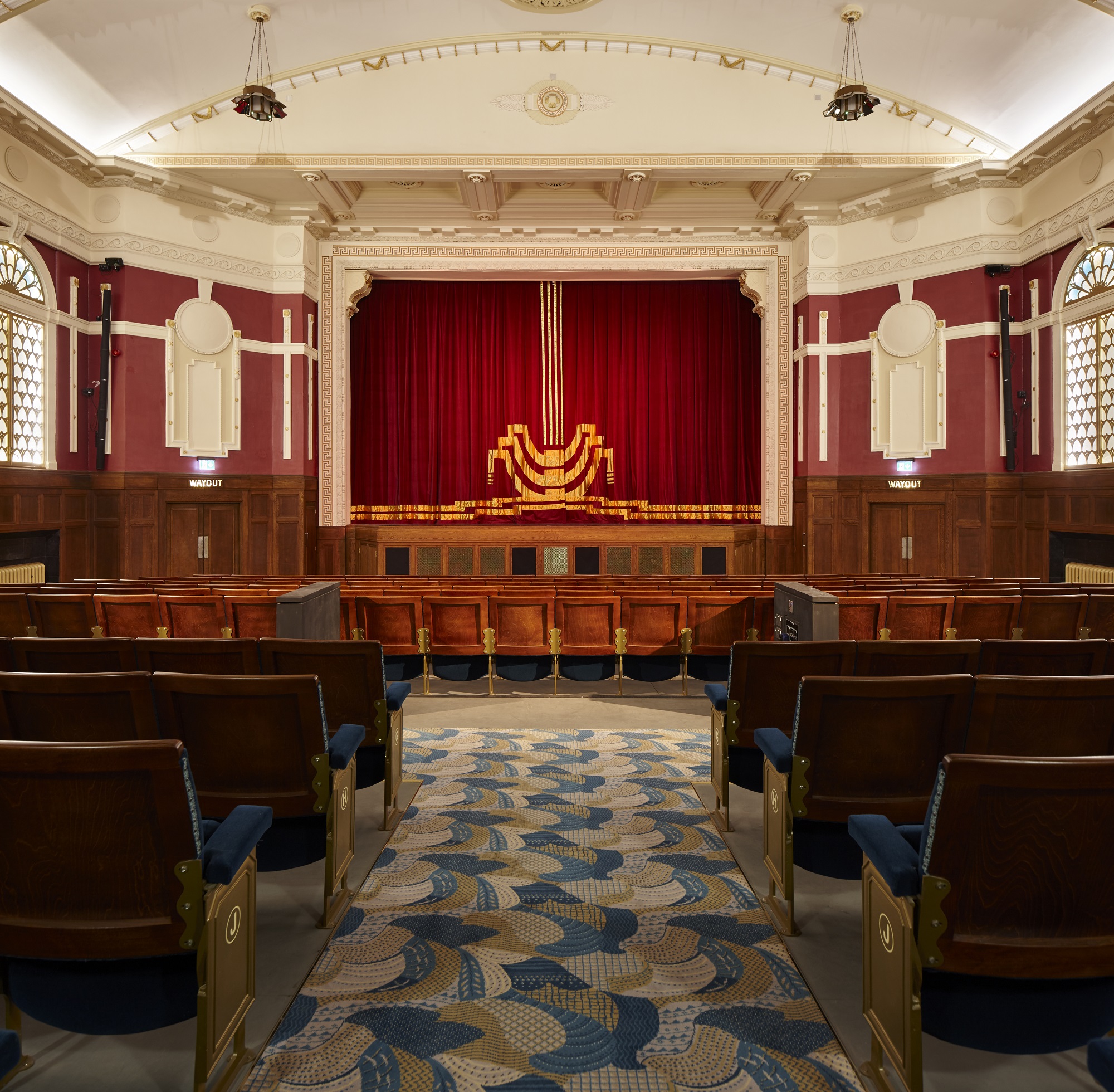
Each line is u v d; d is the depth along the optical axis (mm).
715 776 4098
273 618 5969
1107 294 9477
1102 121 9141
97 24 8875
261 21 9422
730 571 13125
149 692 2668
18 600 5969
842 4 9141
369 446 13953
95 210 10820
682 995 2510
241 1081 2119
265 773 2873
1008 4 8695
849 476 12242
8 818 1877
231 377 11898
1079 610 6168
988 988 1926
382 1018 2383
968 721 2701
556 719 6043
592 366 14273
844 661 3627
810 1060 2211
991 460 11062
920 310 11578
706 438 14195
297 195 11781
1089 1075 2156
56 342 10266
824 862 2986
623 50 10469
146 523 11133
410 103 10672
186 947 1926
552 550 13070
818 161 10742
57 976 2006
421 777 4641
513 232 13125
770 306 13242
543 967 2666
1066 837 1794
